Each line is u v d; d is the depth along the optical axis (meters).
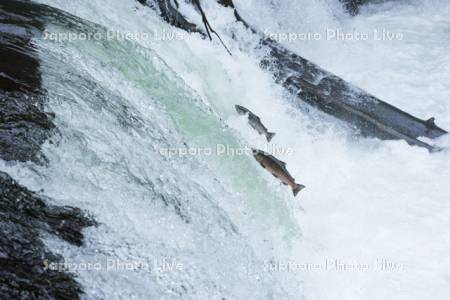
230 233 8.69
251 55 15.31
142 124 8.99
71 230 6.77
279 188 11.18
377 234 11.66
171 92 10.87
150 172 8.19
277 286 9.22
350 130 14.92
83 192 7.22
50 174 7.12
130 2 13.82
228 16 15.55
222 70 14.20
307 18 18.80
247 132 12.76
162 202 7.94
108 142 8.04
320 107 15.13
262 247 9.78
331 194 12.66
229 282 8.04
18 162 7.02
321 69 15.56
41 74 8.55
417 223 11.92
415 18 20.58
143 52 11.10
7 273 6.03
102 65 9.79
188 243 7.86
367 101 15.13
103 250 6.79
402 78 17.16
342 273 10.80
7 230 6.38
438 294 10.62
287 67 15.40
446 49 18.44
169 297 6.93
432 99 16.28
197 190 8.77
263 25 17.55
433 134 14.54
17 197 6.70
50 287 6.10
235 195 10.02
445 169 13.38
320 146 14.21
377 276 10.84
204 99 12.46
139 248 7.14
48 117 7.76
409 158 13.71
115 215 7.27
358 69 17.66
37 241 6.44
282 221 10.87
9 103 7.69
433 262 11.15
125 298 6.46
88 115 8.22
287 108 14.87
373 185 12.99
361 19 20.66
